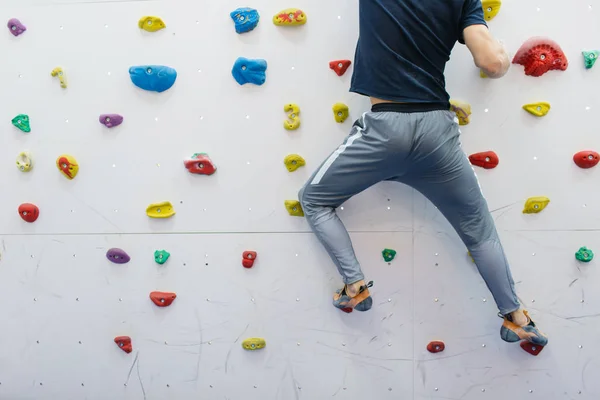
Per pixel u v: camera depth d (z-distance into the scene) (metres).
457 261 1.61
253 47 1.59
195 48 1.60
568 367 1.61
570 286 1.60
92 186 1.67
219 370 1.69
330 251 1.46
